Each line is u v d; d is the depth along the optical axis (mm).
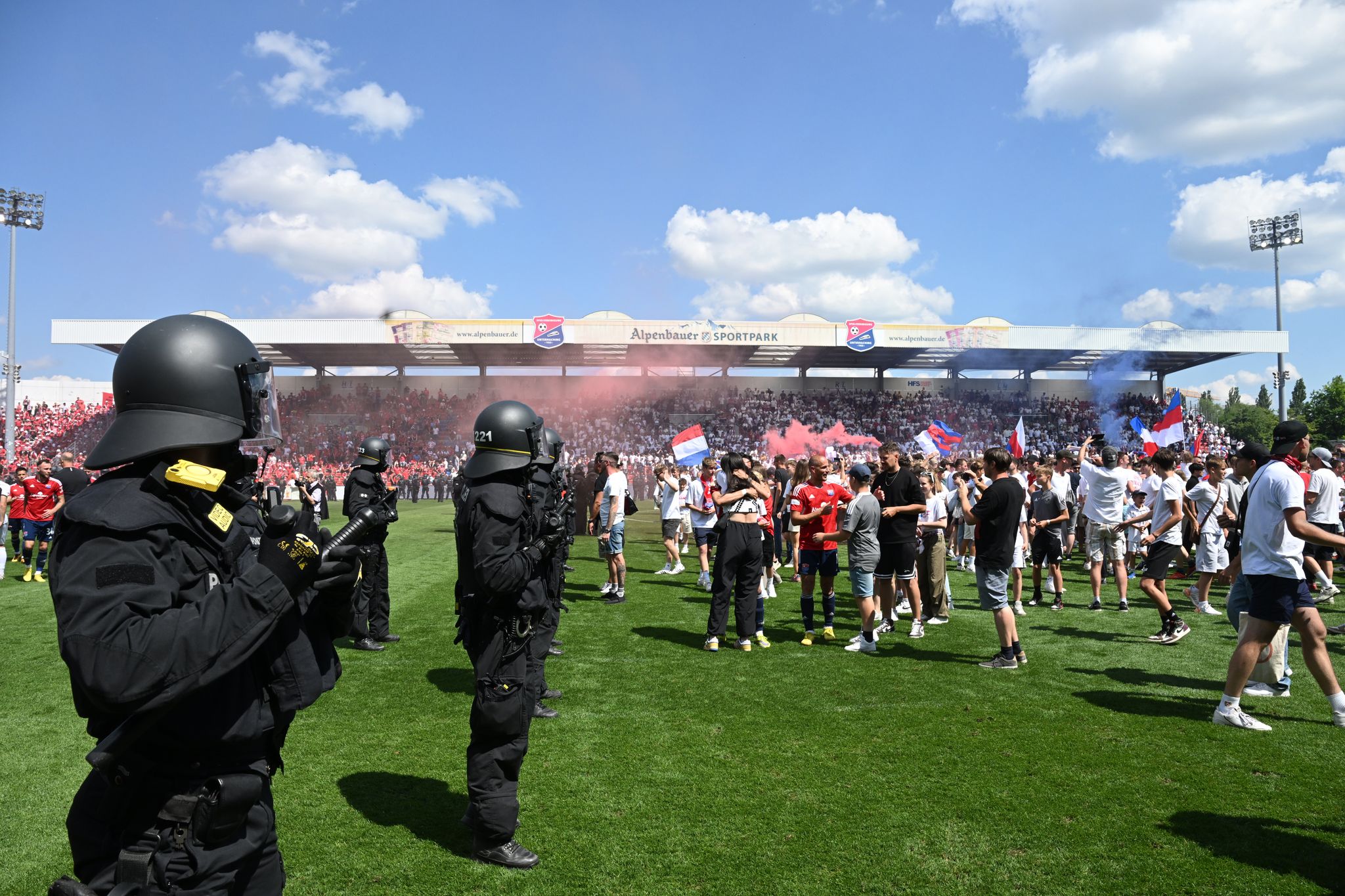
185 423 1711
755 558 7496
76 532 1574
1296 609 5215
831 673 6680
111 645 1452
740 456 7582
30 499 11406
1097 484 9766
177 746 1684
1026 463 15305
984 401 43281
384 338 34844
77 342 34531
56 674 6352
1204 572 9539
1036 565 10305
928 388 44656
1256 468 5621
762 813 3908
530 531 3508
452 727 5168
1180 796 4129
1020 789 4207
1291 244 36938
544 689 5504
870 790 4188
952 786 4242
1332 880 3287
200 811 1670
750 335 36094
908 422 41938
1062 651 7555
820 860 3443
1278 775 4426
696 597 10570
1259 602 5203
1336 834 3699
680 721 5359
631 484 36375
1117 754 4730
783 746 4852
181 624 1509
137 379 1732
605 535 12734
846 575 12875
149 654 1465
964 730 5176
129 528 1545
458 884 3227
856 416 42219
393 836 3646
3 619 8523
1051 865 3404
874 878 3293
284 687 1809
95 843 1725
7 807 3936
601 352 40031
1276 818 3869
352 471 7469
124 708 1487
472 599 3506
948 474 14398
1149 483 12031
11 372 31047
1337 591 9602
